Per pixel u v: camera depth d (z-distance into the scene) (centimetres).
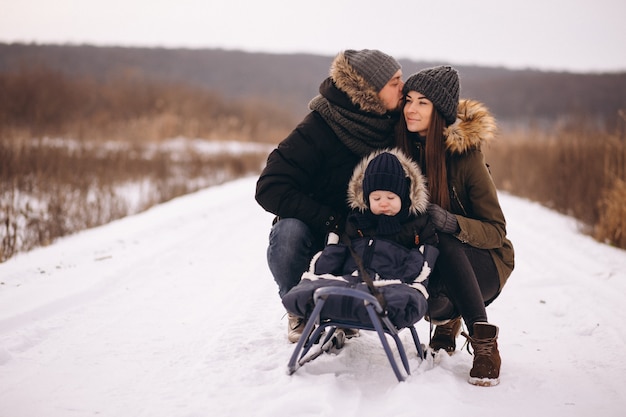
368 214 343
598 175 964
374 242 331
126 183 1238
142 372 340
